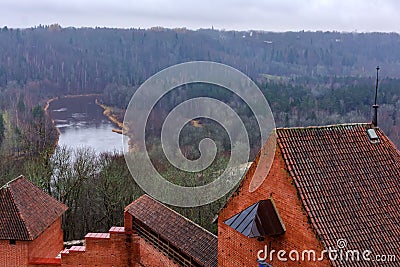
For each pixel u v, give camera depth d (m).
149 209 27.33
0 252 26.81
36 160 48.81
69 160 54.78
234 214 18.94
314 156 16.81
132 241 28.09
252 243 17.62
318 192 15.90
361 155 17.70
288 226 16.05
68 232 46.97
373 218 16.06
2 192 27.81
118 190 46.69
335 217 15.51
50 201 30.75
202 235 22.67
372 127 18.86
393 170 17.81
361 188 16.70
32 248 27.20
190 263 22.02
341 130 18.11
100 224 49.88
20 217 27.12
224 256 19.53
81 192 50.44
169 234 23.91
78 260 28.05
